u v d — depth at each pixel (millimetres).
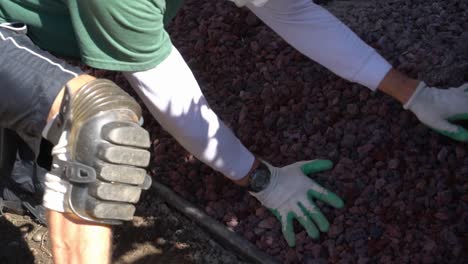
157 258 1862
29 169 1479
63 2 1348
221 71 2217
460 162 1794
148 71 1442
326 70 2094
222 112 2105
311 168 1855
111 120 1134
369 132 1928
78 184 1137
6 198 1683
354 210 1788
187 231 1918
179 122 1541
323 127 1977
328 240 1759
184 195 1955
